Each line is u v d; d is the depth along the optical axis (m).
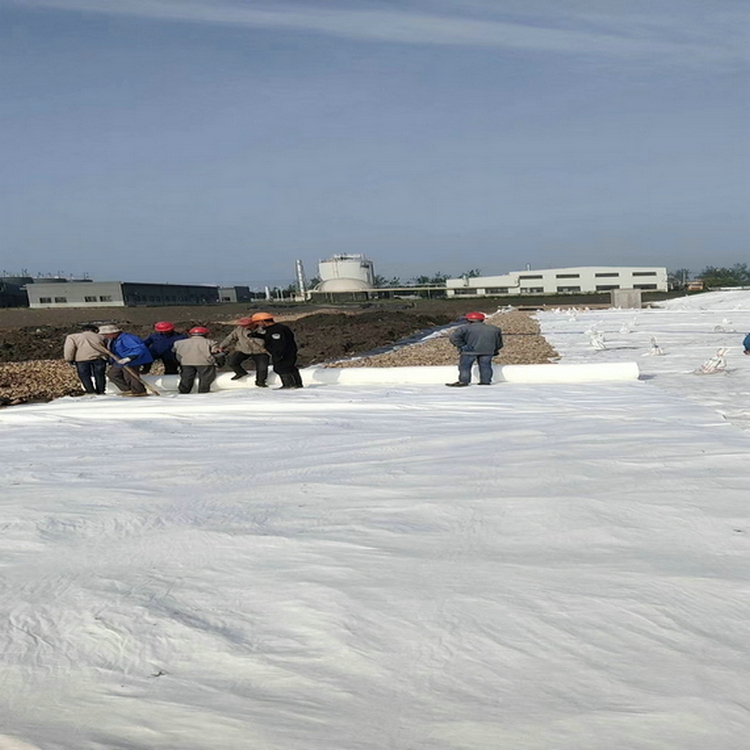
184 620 3.14
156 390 12.80
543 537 4.27
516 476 5.70
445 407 10.07
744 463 6.02
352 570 3.73
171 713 2.44
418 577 3.62
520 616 3.15
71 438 8.38
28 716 2.42
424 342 26.44
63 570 3.80
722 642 2.96
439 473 5.89
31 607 3.29
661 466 5.94
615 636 2.99
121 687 2.62
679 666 2.76
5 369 17.91
